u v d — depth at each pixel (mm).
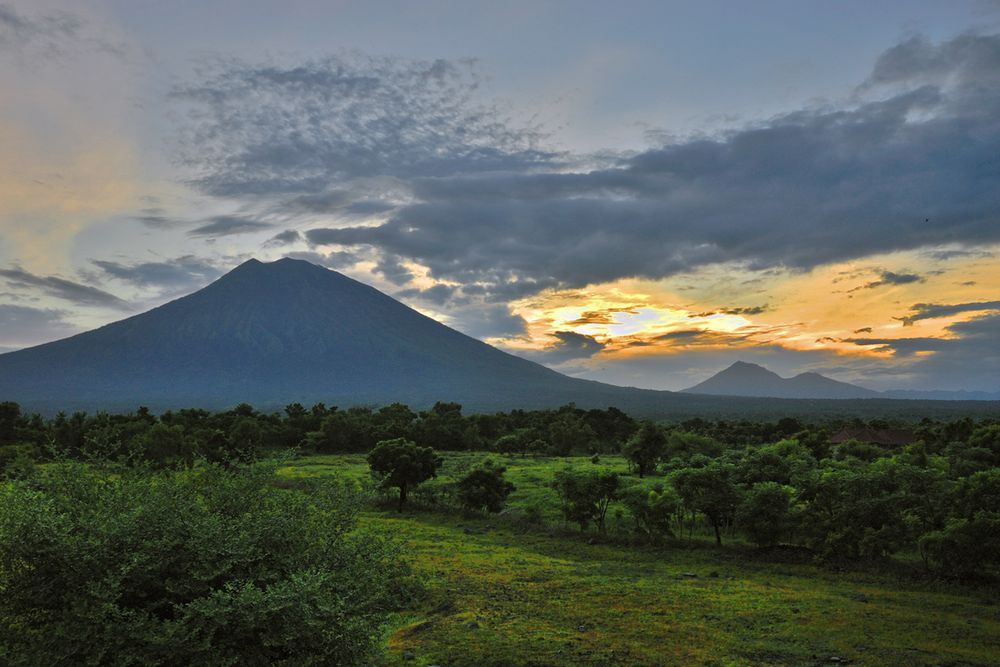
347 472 56250
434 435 94125
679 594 20922
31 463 10500
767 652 15438
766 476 34750
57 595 8539
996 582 21781
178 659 8305
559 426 91938
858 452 59375
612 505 39656
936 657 14984
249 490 10914
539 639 16328
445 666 14461
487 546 29953
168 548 8953
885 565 24531
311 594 8703
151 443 48094
